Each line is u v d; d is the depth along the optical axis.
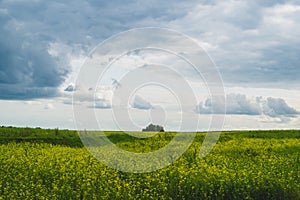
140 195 15.89
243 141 31.25
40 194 15.90
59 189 16.22
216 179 16.91
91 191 15.88
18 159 22.23
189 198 15.70
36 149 26.78
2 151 25.41
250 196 15.90
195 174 17.67
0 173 19.19
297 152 26.34
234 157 24.73
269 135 35.97
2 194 16.09
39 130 35.28
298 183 17.20
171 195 15.76
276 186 16.27
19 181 17.27
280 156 24.47
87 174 18.22
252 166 20.36
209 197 15.66
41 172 19.00
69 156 23.33
